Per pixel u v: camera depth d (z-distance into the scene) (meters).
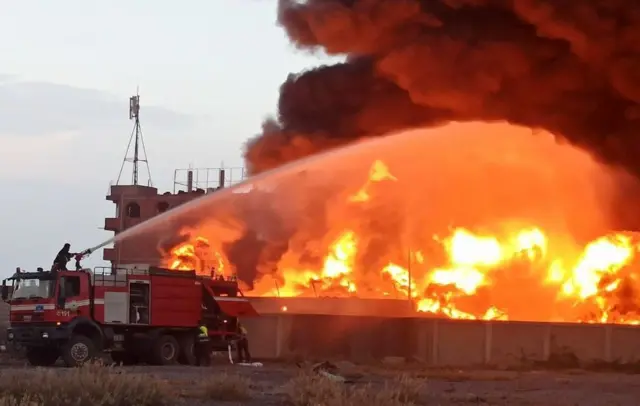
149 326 27.61
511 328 29.88
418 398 17.00
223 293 29.64
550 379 24.23
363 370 25.95
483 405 16.72
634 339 29.91
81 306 26.36
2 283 26.73
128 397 15.30
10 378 16.17
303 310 36.41
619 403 17.78
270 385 20.09
